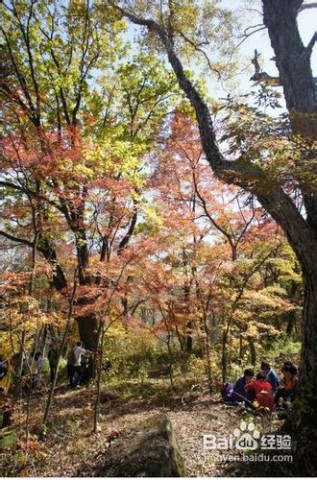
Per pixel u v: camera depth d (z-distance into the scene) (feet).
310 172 16.56
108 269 28.17
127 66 50.52
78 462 19.54
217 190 38.52
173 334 40.57
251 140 17.52
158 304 32.94
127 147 28.89
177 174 39.81
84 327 45.24
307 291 20.11
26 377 27.94
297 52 23.50
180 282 32.12
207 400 29.89
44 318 23.91
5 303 23.53
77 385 42.34
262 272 54.65
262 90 18.62
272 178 17.22
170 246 31.91
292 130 18.24
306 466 17.20
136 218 42.86
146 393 34.47
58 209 30.19
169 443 16.76
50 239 33.27
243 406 24.70
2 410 26.89
